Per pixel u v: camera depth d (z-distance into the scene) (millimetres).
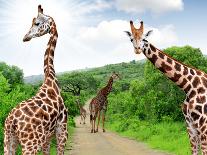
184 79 8625
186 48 26484
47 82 8266
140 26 8344
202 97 8422
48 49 8531
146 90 27844
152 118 25922
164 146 16391
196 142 8570
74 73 80938
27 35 8492
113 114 34781
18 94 12625
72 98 42438
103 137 22594
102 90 27766
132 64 157000
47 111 7832
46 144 8266
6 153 7684
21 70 38438
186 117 8633
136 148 16609
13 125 7598
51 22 8594
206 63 26641
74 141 19844
